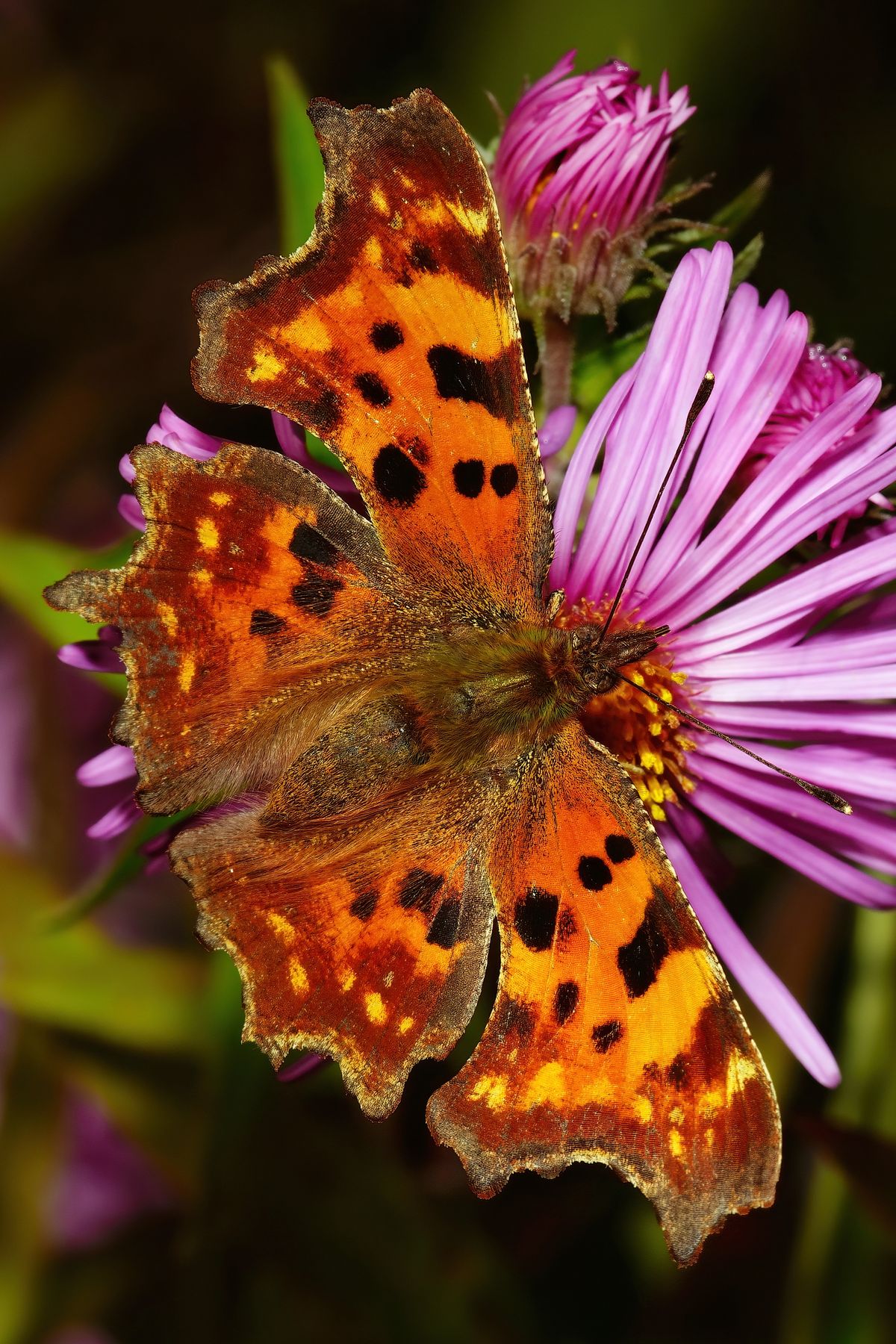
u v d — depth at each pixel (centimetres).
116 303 25
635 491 20
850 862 21
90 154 25
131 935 23
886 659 20
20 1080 22
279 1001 19
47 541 21
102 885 20
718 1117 19
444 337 19
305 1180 21
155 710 19
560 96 20
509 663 20
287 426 20
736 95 25
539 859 19
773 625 20
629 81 21
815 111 25
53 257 25
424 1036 19
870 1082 21
